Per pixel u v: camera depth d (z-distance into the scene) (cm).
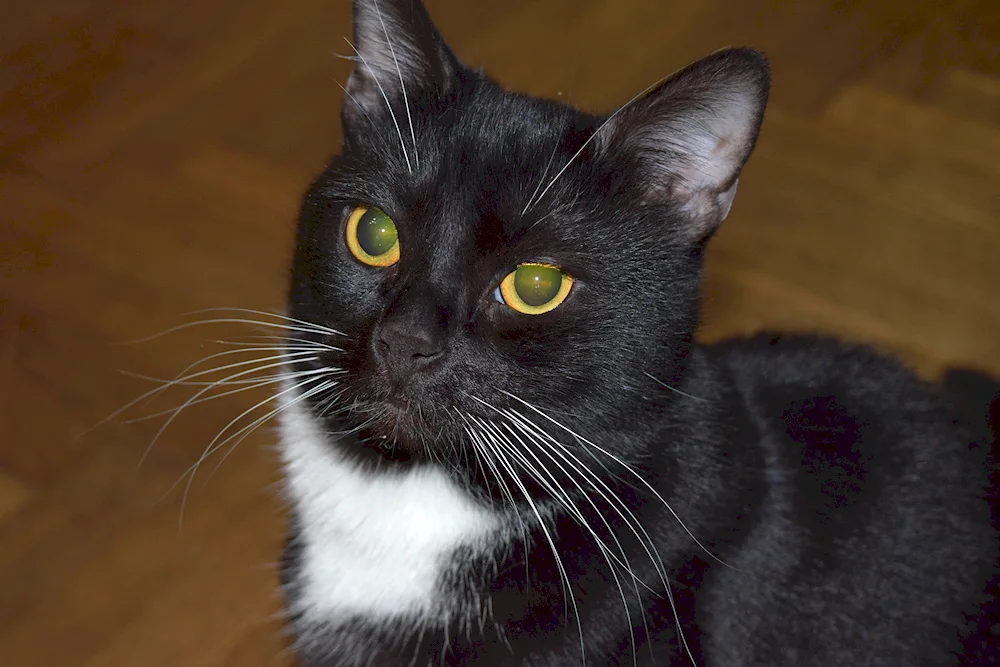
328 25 86
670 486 54
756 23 87
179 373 69
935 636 57
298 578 56
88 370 69
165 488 66
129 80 82
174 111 80
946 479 58
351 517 55
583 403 53
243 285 72
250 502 66
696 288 55
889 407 59
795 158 77
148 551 65
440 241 52
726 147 54
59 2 88
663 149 53
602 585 54
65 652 62
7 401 68
